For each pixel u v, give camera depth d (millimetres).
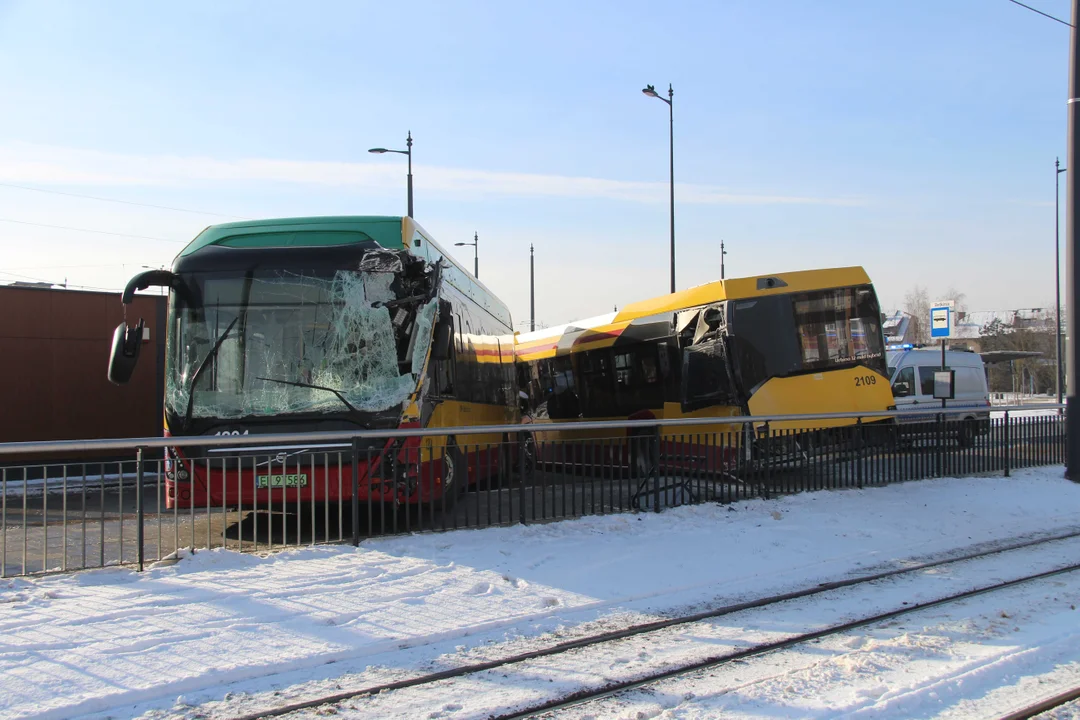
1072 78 14250
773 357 13906
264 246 10203
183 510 9305
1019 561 9109
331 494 9078
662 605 7277
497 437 10430
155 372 19984
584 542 9086
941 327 16125
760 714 4898
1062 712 5047
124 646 5801
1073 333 14398
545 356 20703
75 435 18891
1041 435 15625
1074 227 14328
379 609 6809
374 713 4934
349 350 9820
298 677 5527
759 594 7664
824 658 5922
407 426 9688
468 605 7031
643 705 5055
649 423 10641
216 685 5371
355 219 10391
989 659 5812
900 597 7590
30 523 7621
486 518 9719
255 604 6754
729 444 11367
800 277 14359
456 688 5340
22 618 6219
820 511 10992
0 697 5008
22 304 18453
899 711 4988
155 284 9930
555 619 6832
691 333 14773
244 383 9711
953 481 13531
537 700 5129
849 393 14305
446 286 11766
